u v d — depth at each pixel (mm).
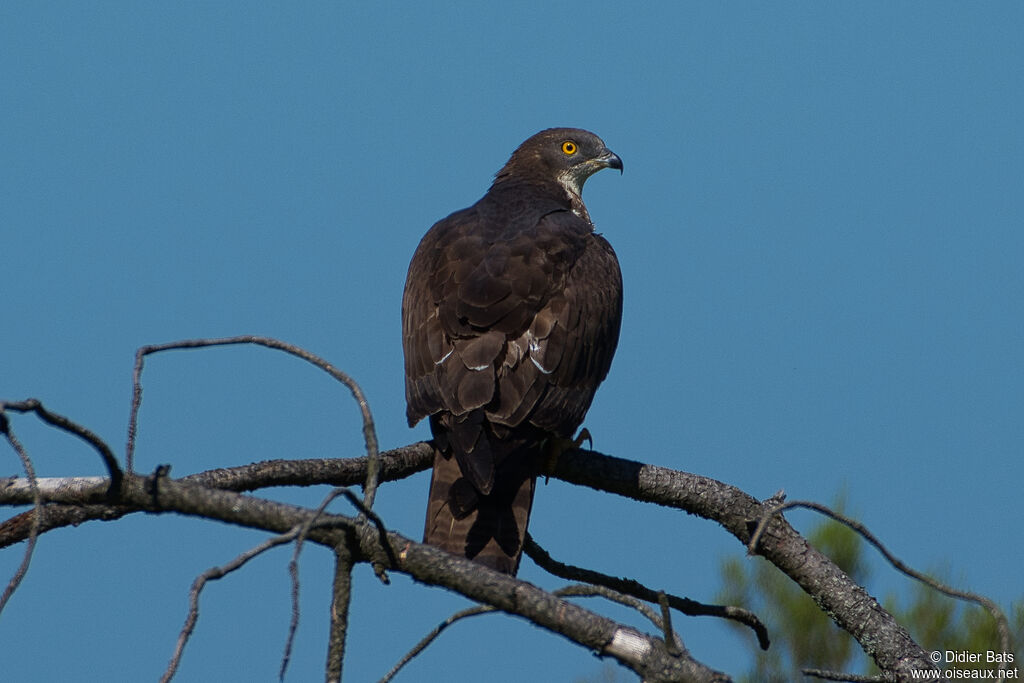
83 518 8766
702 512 10367
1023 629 12891
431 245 13227
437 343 11688
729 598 15398
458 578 6898
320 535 6828
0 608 5949
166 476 6766
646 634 6938
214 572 5961
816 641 15227
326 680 6688
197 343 6582
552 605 6879
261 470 9664
